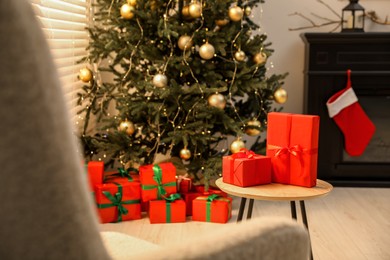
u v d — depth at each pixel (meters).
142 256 0.54
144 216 3.09
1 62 0.40
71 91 3.28
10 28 0.39
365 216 3.15
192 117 3.21
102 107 3.41
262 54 3.35
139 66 3.67
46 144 0.42
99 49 3.29
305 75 3.92
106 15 3.35
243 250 0.60
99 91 3.37
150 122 3.31
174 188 3.04
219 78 3.23
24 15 0.40
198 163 3.24
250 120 3.44
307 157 1.99
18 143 0.42
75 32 3.38
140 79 3.31
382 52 3.74
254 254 0.61
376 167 3.84
